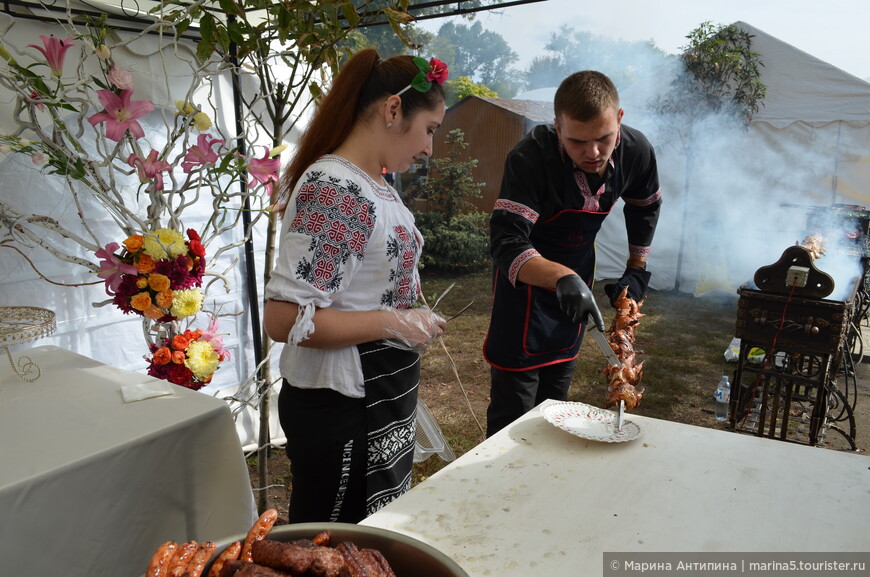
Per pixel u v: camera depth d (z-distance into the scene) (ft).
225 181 9.36
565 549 3.05
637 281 7.63
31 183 7.45
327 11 7.26
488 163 35.32
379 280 4.46
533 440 4.31
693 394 14.23
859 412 13.25
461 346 17.61
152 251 6.28
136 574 4.42
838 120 21.22
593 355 17.03
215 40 7.13
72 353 6.36
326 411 4.50
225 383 9.91
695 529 3.25
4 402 4.99
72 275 7.98
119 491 4.23
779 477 3.82
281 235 4.26
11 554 3.68
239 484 5.06
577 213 6.82
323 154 4.44
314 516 4.82
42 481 3.77
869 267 13.70
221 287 9.61
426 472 9.84
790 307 9.65
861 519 3.38
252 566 2.09
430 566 2.32
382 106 4.30
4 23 6.79
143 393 5.10
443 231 29.81
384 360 4.58
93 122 6.10
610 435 4.38
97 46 5.98
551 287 5.28
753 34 22.49
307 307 3.88
